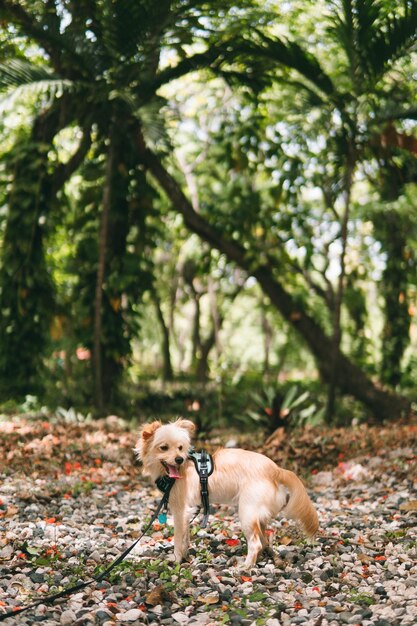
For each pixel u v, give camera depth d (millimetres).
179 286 27469
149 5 11977
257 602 4750
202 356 24625
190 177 18453
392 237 18484
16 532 6215
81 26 12734
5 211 14773
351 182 13797
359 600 4715
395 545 5977
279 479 5441
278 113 15648
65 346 15664
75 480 8414
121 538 6297
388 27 12172
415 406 16734
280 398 12133
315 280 23156
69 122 13977
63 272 16547
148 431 5297
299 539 6148
